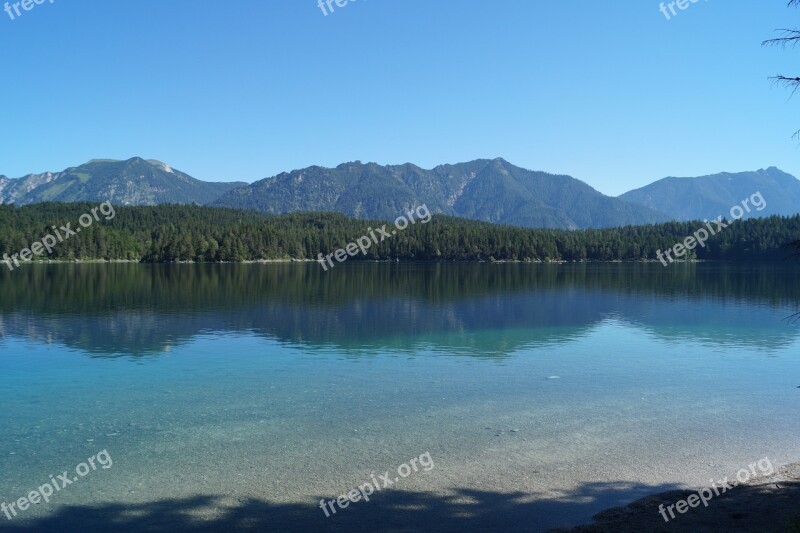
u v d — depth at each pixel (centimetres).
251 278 10131
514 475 1390
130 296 6419
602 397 2155
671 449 1580
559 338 3638
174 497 1258
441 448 1574
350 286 8362
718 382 2411
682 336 3728
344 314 4897
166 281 9031
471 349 3216
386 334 3769
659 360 2903
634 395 2184
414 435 1688
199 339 3516
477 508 1211
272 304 5681
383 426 1777
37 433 1703
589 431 1736
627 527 1108
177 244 16300
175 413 1919
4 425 1783
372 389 2270
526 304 5834
